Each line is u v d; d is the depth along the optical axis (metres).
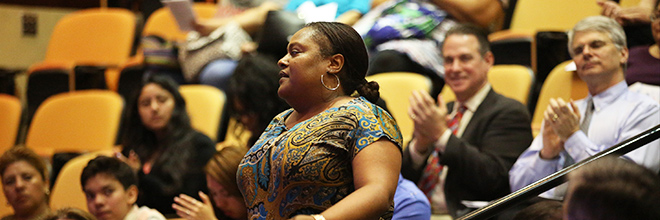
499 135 1.58
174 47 2.76
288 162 0.80
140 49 3.16
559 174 0.87
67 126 2.54
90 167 1.63
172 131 2.00
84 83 2.90
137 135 2.05
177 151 1.93
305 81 0.86
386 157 0.79
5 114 2.63
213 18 2.92
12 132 2.60
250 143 1.68
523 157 1.49
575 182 0.73
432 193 1.62
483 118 1.61
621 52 1.42
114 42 3.20
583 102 1.47
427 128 1.51
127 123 2.07
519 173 1.47
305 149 0.80
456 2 2.33
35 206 1.84
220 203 1.47
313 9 2.71
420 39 2.30
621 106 1.40
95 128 2.49
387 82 2.07
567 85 1.75
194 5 3.28
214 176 1.46
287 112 0.91
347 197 0.75
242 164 0.87
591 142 1.35
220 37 2.65
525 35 2.10
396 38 2.30
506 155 1.55
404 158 1.57
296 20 2.17
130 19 3.23
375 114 0.82
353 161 0.79
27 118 2.91
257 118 1.68
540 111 1.81
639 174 0.70
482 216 0.93
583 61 1.44
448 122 1.67
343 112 0.82
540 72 2.04
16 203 1.83
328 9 2.70
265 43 2.15
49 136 2.56
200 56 2.63
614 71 1.42
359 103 0.84
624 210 0.68
